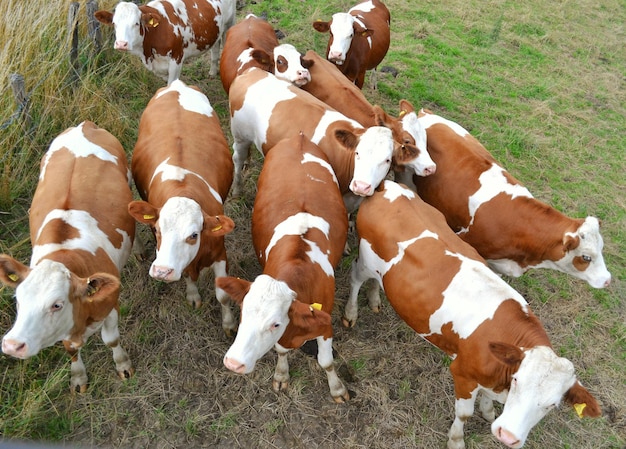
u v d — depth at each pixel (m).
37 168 3.96
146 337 3.29
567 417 3.22
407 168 3.74
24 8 4.46
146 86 5.11
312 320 2.49
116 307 2.85
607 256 4.33
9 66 3.99
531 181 4.91
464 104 5.72
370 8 5.57
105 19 4.57
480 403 3.13
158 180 3.16
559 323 3.76
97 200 2.98
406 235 3.01
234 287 2.54
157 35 4.66
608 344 3.68
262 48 4.75
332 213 3.18
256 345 2.44
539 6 7.93
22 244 3.53
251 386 3.15
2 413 2.82
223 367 3.23
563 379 2.29
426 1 7.51
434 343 2.96
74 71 4.55
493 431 2.38
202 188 3.16
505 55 6.68
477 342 2.66
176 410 3.00
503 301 2.68
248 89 4.12
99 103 4.49
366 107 4.12
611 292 4.04
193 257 2.86
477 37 6.89
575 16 7.85
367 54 5.21
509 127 5.48
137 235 3.58
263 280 2.49
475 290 2.74
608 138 5.62
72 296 2.41
